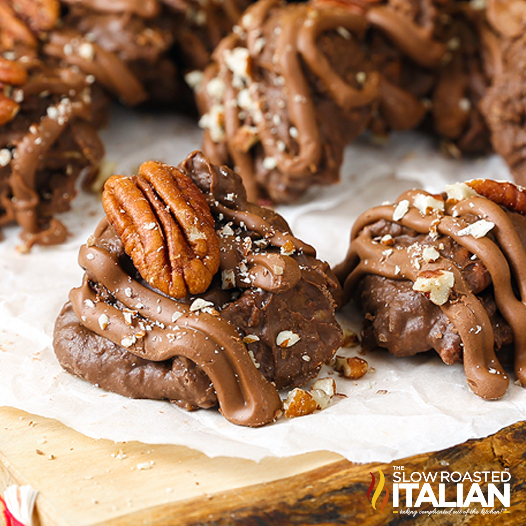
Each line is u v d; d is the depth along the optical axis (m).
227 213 0.28
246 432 0.26
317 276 0.28
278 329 0.27
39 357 0.29
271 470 0.26
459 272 0.28
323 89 0.34
